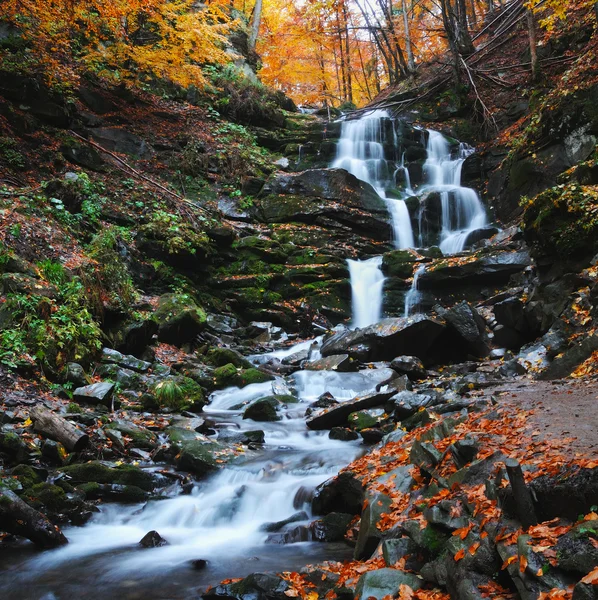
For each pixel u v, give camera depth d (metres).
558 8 14.23
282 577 4.41
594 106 14.75
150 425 8.39
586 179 10.86
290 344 14.26
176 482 6.97
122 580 4.81
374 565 4.20
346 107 28.58
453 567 3.50
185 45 17.62
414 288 14.80
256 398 10.31
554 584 2.88
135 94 19.75
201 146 19.23
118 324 11.38
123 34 17.20
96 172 16.27
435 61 27.44
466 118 23.62
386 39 28.17
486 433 5.06
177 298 13.05
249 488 6.45
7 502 5.47
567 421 5.01
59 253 11.52
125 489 6.68
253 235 17.03
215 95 22.08
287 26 28.94
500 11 27.03
